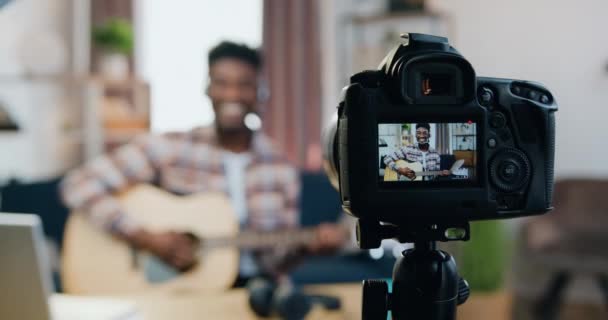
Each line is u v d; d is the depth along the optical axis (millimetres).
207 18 4203
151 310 1544
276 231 2229
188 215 2268
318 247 2229
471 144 723
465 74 711
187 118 4250
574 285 3613
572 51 3590
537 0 3623
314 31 4059
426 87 708
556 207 3434
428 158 714
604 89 3561
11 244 1145
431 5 3922
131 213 2248
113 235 2215
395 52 705
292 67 4047
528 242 3488
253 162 2471
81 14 4125
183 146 2449
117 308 1525
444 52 702
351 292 1694
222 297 1667
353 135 692
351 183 697
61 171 3881
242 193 2453
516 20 3676
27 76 3479
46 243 2619
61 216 2674
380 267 2881
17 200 2678
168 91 4246
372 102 693
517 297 3625
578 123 3611
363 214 704
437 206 708
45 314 1185
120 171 2367
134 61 4102
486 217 734
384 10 4059
